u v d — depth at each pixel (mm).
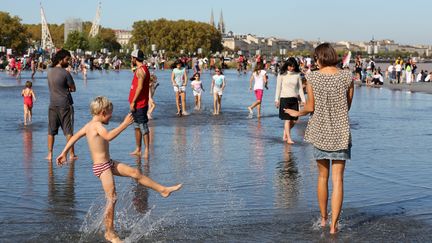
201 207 7980
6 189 8922
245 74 63875
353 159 11602
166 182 9492
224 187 9148
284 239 6648
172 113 21125
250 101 27016
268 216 7547
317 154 7004
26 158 11539
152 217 7527
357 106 24469
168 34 150750
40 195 8570
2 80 45531
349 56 26766
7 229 6953
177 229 7031
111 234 6641
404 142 13984
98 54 115750
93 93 31375
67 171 10281
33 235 6754
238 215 7590
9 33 128250
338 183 6938
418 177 9914
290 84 13859
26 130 15977
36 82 42125
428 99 28812
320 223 7258
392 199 8430
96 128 6762
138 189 9000
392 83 46031
